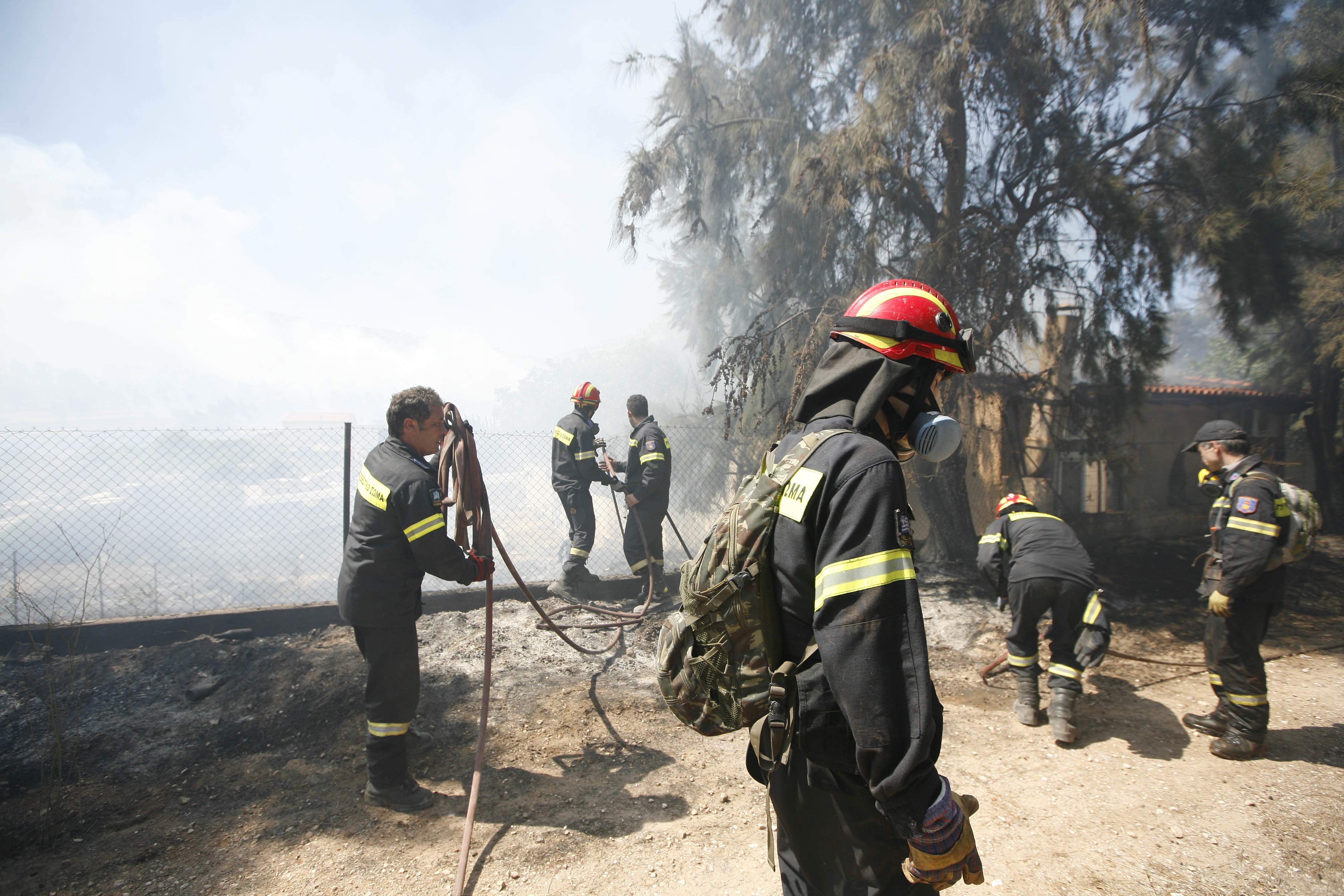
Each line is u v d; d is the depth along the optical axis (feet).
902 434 4.17
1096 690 15.33
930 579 21.99
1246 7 19.99
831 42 24.71
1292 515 11.46
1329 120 19.90
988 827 9.53
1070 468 32.01
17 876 8.39
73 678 13.26
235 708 12.87
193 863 8.65
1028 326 21.31
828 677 3.40
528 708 13.42
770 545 3.90
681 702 4.19
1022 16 19.57
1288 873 8.48
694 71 24.02
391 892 8.09
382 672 9.71
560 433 19.22
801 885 4.37
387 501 9.46
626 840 9.17
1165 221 21.16
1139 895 8.02
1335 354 30.96
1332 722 13.53
